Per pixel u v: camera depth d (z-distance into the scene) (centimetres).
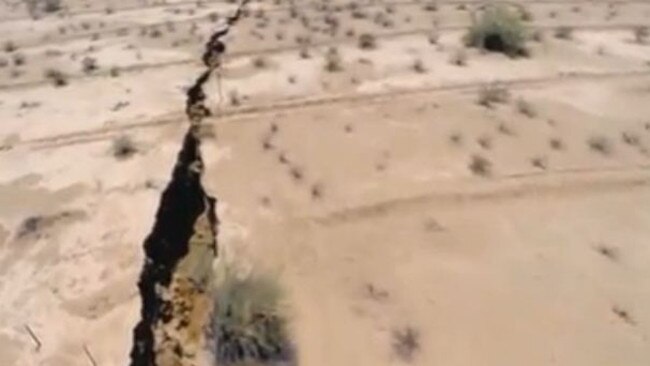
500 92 1524
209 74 1733
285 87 1605
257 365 806
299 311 884
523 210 1109
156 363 848
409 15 2206
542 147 1305
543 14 2209
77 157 1348
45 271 1027
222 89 1617
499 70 1683
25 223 1143
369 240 1036
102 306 952
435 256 1001
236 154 1302
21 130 1480
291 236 1045
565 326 871
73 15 2477
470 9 2273
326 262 986
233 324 834
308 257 997
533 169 1227
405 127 1376
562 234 1053
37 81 1775
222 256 996
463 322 877
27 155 1366
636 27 2058
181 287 976
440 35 1978
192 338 873
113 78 1758
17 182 1270
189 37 2072
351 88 1581
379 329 862
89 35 2194
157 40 2066
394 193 1155
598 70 1692
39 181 1270
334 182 1191
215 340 838
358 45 1886
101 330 908
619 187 1175
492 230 1059
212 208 1134
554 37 1955
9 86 1753
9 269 1035
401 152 1287
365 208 1113
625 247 1025
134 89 1667
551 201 1134
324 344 835
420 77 1634
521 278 957
